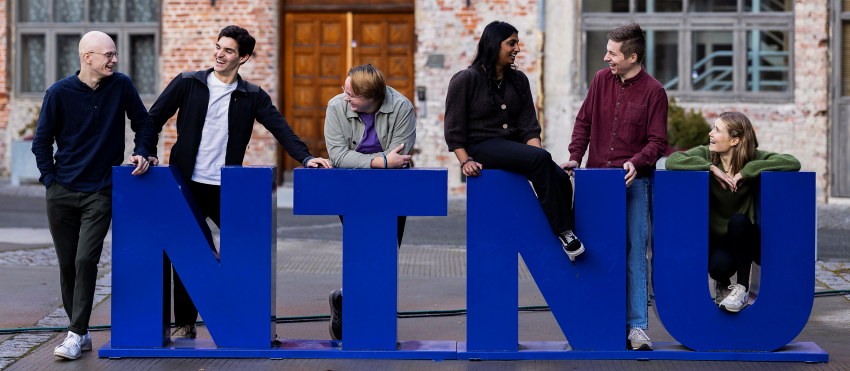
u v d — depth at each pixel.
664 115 5.64
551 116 14.92
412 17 15.29
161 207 5.61
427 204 5.54
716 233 5.71
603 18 14.69
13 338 6.04
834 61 14.11
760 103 14.36
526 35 14.89
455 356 5.59
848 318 6.70
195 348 5.65
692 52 14.51
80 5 15.81
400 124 5.64
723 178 5.54
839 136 14.16
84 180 5.59
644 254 5.69
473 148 5.57
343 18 15.39
